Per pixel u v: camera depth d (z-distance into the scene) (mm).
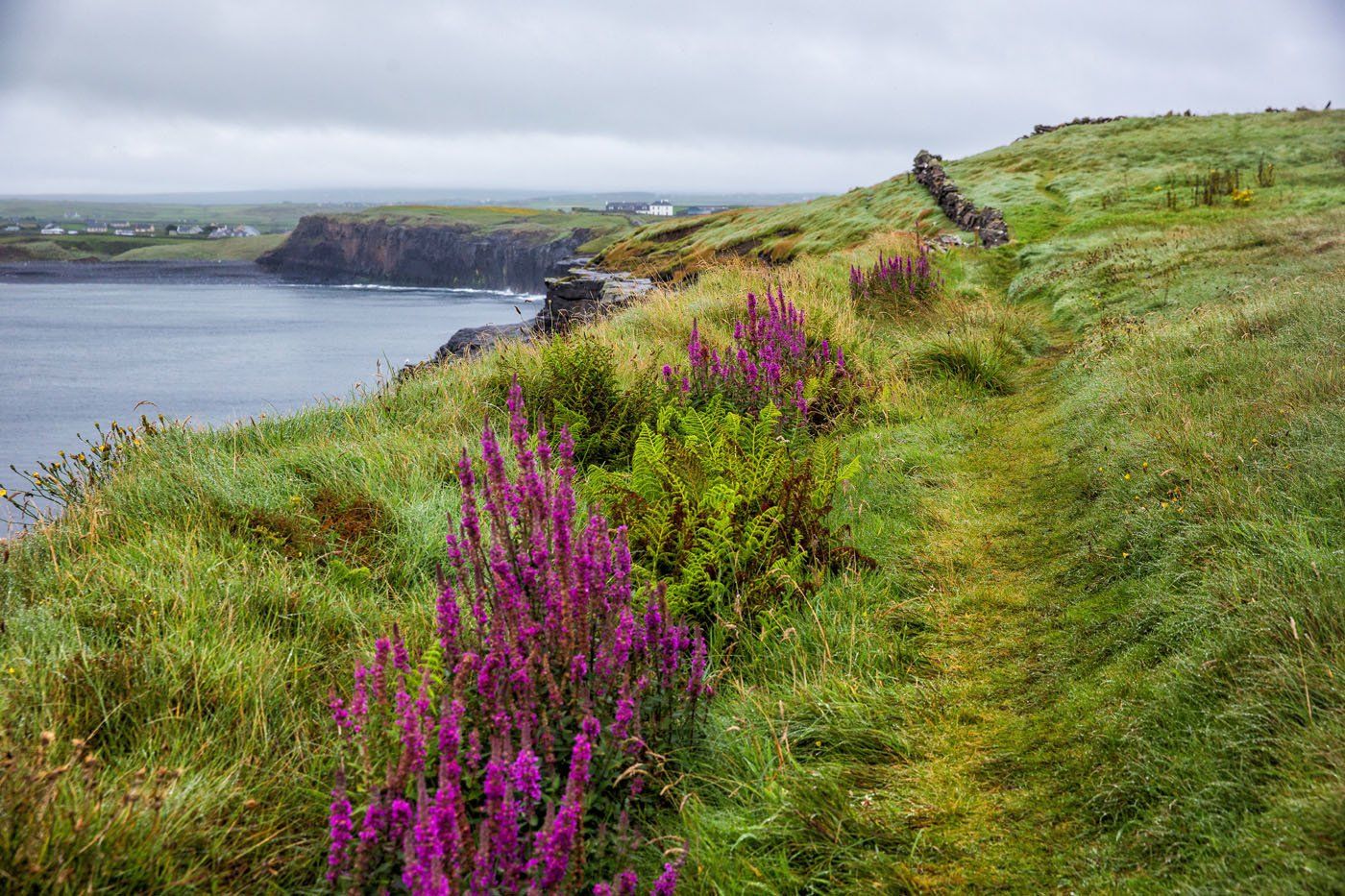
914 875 2961
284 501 5828
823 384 9227
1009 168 41469
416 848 2455
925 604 5055
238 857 2969
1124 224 24703
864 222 43094
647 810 3371
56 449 59000
